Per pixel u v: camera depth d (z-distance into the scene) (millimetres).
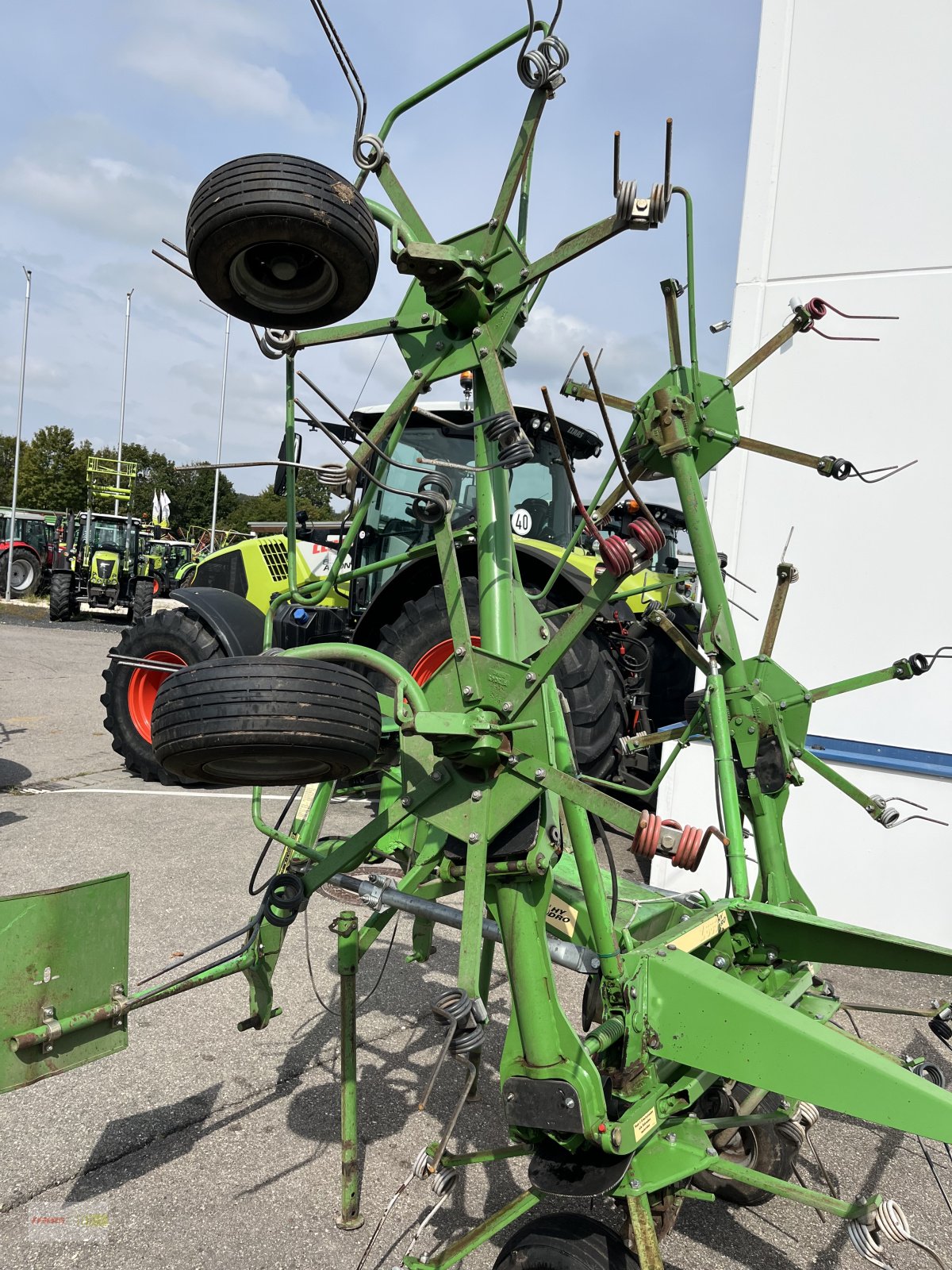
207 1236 2291
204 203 1948
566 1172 1836
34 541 25688
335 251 1960
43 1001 1979
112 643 16844
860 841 4691
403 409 2201
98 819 5941
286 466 2207
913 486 4621
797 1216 2559
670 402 2559
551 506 6109
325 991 3742
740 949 2334
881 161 4664
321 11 1882
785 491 4867
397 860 2805
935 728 4570
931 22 4559
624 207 1797
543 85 1923
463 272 1987
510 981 1904
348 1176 2338
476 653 1972
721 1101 2383
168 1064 3121
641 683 5934
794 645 4852
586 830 1973
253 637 6883
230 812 6352
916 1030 3781
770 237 4906
